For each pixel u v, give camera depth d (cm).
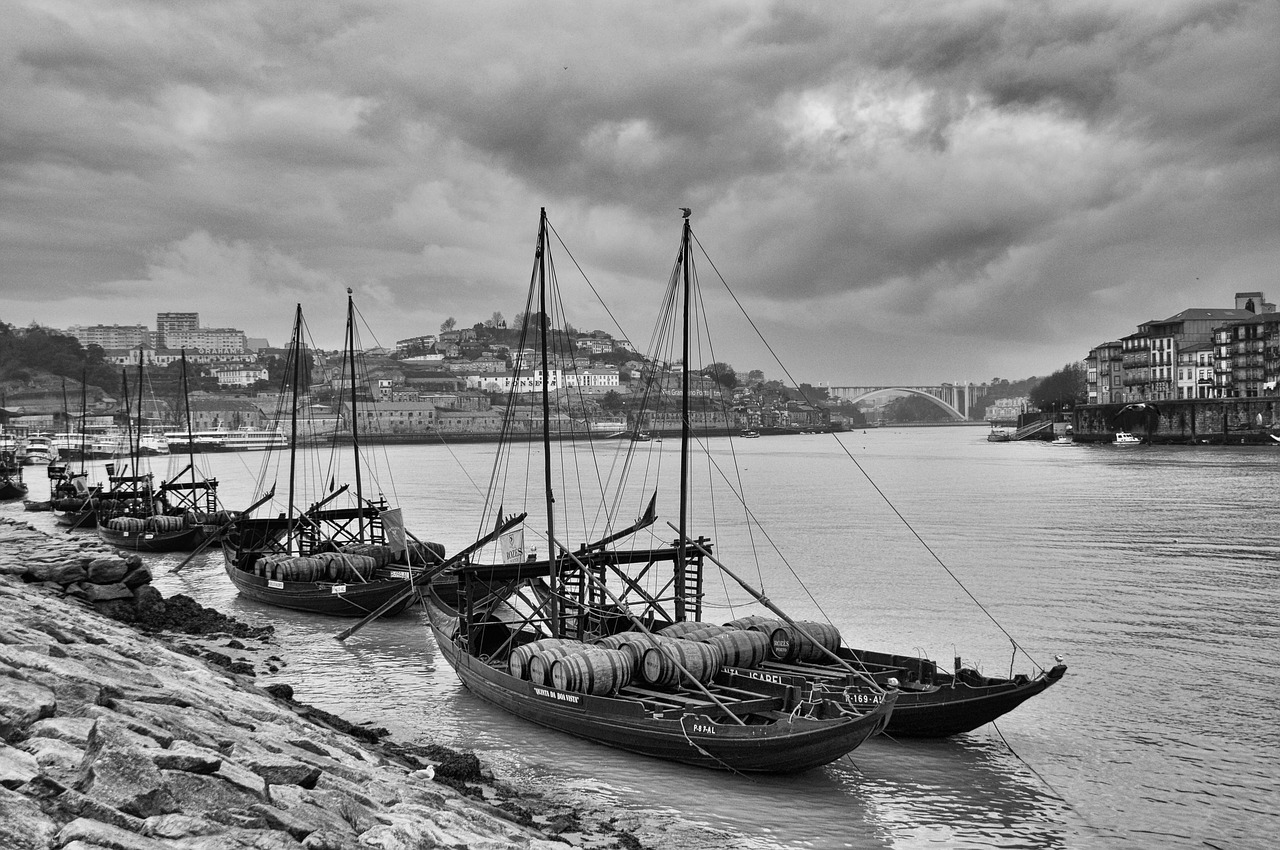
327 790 1444
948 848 2242
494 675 3212
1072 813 2441
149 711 1493
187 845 1049
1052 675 2833
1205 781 2645
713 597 5444
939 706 2866
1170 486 12638
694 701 2839
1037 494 12031
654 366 5081
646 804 2439
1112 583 5681
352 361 6300
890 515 9950
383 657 4081
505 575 3716
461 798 2034
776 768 2611
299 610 5103
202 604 5366
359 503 6241
